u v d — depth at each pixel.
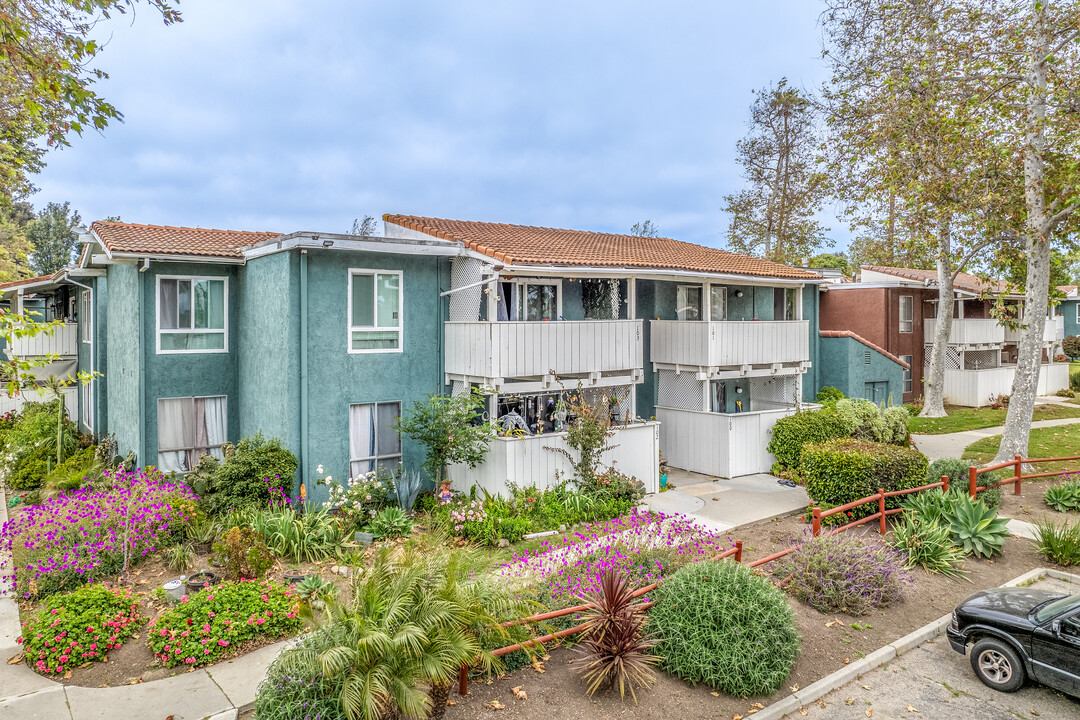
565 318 16.78
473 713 6.43
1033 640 7.10
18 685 7.01
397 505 13.34
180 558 10.08
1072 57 15.94
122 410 15.93
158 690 6.89
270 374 13.59
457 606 6.19
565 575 8.60
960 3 17.28
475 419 14.90
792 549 9.88
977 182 16.83
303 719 5.50
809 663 7.73
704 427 17.22
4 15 8.38
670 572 8.92
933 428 23.59
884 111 18.55
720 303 20.25
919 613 9.20
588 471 13.92
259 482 12.02
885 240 31.98
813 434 16.62
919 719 6.79
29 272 39.59
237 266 15.11
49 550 9.66
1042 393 33.03
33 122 14.51
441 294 14.73
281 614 8.19
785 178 37.44
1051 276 24.36
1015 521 13.39
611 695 6.86
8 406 21.50
